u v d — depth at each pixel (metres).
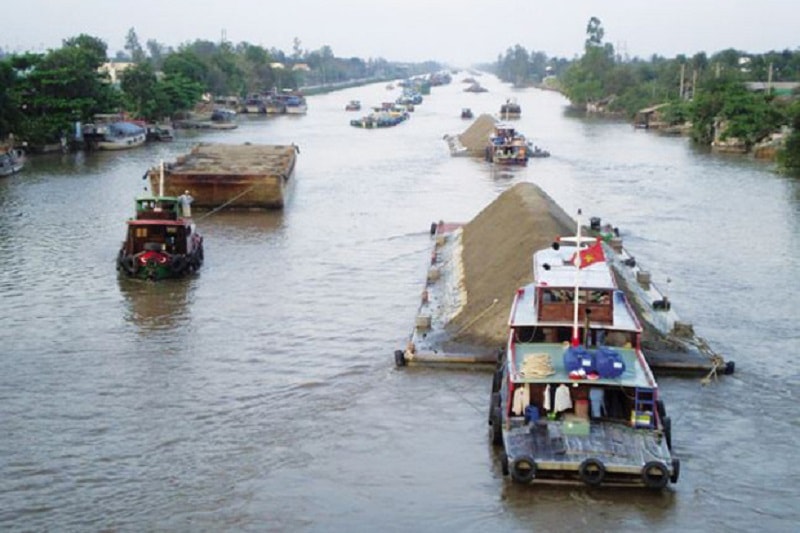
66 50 119.31
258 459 26.08
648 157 107.56
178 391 31.23
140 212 48.44
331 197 74.88
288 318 39.84
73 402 30.33
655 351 33.47
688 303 42.28
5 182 83.12
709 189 79.94
